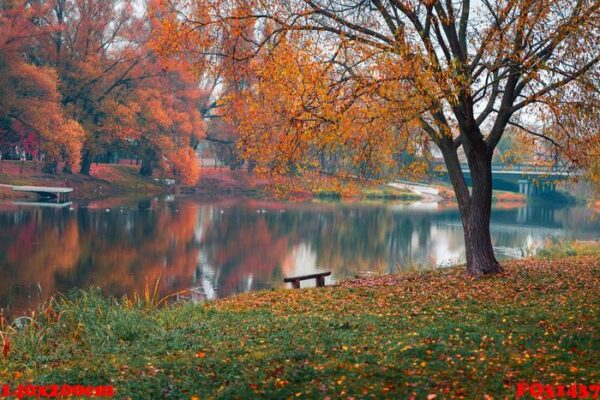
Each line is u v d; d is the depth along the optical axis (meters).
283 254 31.91
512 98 17.27
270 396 7.73
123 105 67.81
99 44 70.62
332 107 14.87
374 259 30.98
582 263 20.70
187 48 17.23
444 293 15.33
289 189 19.03
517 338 10.00
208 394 7.96
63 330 12.59
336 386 7.91
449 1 15.86
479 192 18.05
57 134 58.16
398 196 81.00
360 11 16.42
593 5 14.91
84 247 31.48
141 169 77.31
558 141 17.97
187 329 12.29
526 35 15.28
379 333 10.92
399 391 7.67
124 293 21.89
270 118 16.55
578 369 8.24
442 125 15.41
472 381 7.98
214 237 37.38
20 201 53.25
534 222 55.25
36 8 61.59
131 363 9.80
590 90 15.41
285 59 14.82
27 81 58.16
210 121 86.31
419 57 14.07
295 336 10.91
